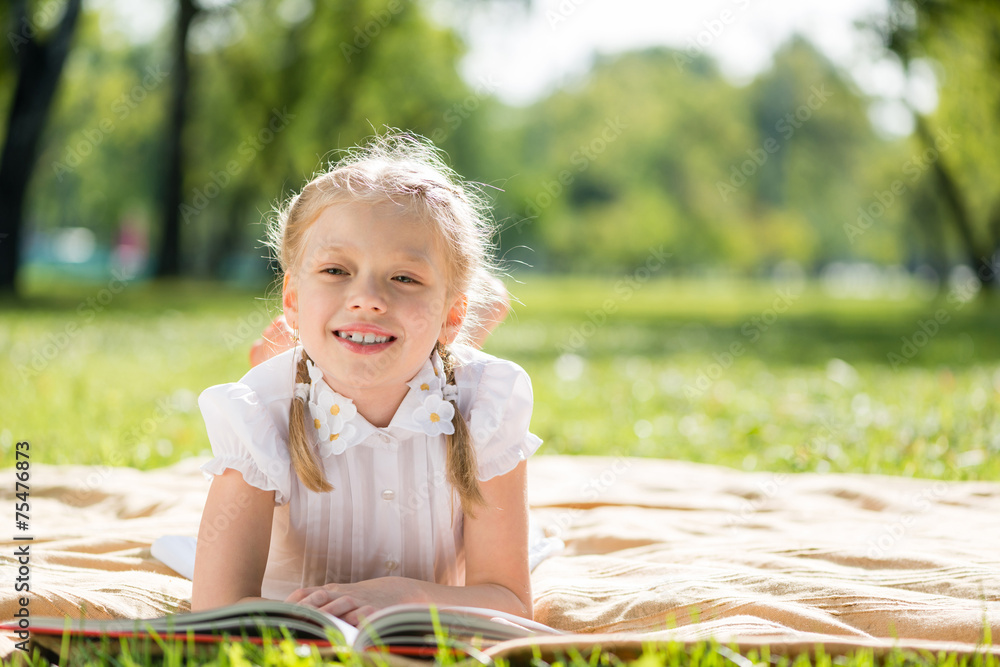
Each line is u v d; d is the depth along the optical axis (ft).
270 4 68.90
